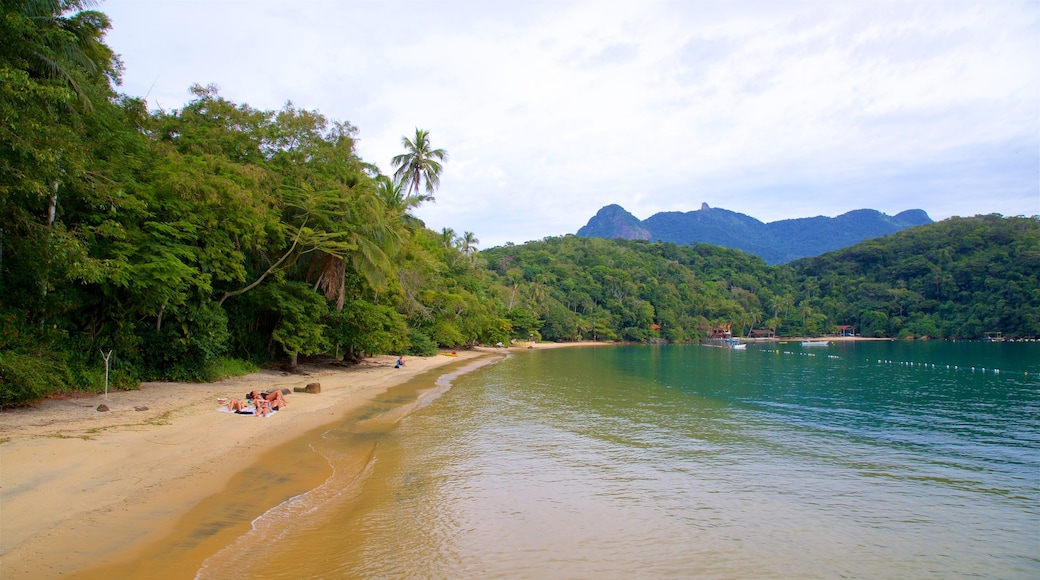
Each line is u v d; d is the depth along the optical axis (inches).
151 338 842.2
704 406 956.0
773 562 319.6
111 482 366.0
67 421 525.3
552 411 842.8
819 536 364.8
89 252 670.5
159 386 802.2
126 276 661.9
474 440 616.1
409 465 503.2
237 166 869.8
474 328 2546.8
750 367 1974.7
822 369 1881.2
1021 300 4387.3
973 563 329.7
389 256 1336.1
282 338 1095.6
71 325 717.9
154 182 764.0
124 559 264.7
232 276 860.6
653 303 5452.8
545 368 1768.0
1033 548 353.1
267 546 303.9
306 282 1188.5
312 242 1055.0
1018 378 1557.6
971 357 2498.8
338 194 1131.9
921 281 5546.3
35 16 540.7
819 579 300.5
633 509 402.9
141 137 857.5
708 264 7608.3
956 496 462.9
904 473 535.8
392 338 1330.0
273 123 1134.4
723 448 619.2
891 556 336.8
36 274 617.0
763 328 6067.9
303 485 416.5
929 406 1005.8
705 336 5442.9
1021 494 470.3
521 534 345.1
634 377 1508.4
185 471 411.5
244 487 395.9
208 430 549.6
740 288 6697.8
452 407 858.1
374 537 329.1
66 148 536.4
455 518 368.8
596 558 313.3
